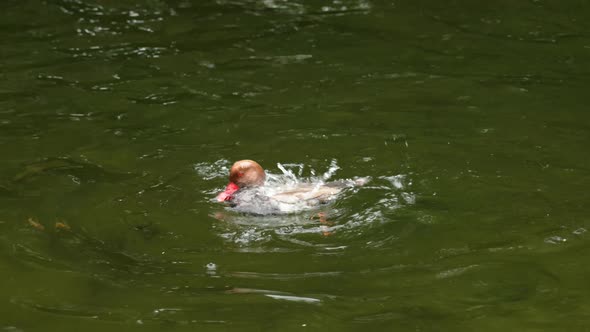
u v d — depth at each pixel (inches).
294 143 459.8
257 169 378.3
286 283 315.9
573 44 648.4
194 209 379.2
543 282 316.5
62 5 757.9
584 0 764.0
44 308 298.8
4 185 405.4
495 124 487.5
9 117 499.8
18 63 604.1
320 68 598.5
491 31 685.9
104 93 545.0
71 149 452.8
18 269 327.3
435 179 411.5
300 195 378.0
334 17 730.2
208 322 288.5
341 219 367.9
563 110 509.4
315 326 285.7
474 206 382.0
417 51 636.7
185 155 443.8
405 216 371.2
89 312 295.4
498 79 570.9
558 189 398.6
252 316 292.4
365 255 337.7
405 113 507.5
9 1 764.6
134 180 412.2
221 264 331.6
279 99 535.2
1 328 285.0
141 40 666.8
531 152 444.1
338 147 453.4
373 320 289.6
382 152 446.0
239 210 373.7
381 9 753.0
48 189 401.4
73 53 630.5
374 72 589.6
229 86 561.0
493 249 342.3
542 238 351.3
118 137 470.9
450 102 527.5
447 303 301.6
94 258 336.8
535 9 744.3
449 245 346.0
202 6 765.3
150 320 290.0
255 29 697.0
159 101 531.2
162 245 346.9
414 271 325.1
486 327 284.8
